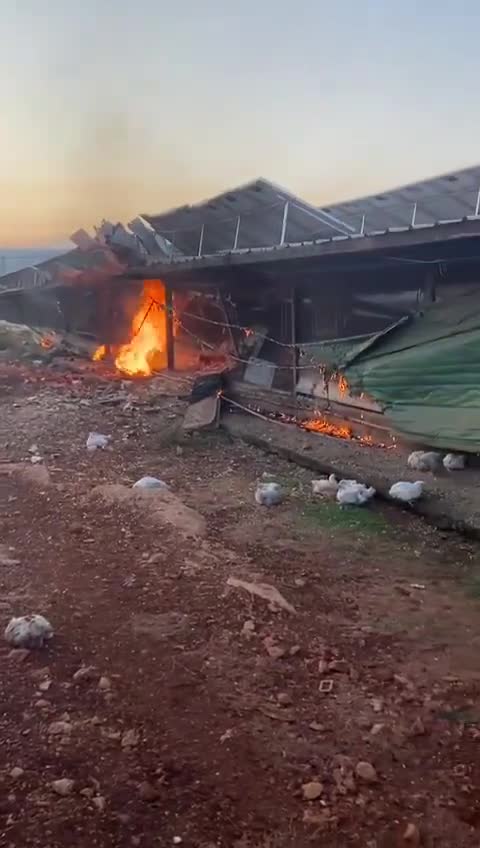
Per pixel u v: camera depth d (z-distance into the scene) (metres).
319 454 8.98
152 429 11.28
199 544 6.01
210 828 2.69
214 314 15.12
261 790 2.93
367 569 5.64
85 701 3.55
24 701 3.52
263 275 11.93
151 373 17.23
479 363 7.15
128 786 2.89
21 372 17.48
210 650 4.14
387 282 9.48
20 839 2.55
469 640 4.43
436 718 3.53
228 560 5.66
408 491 6.97
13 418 11.99
